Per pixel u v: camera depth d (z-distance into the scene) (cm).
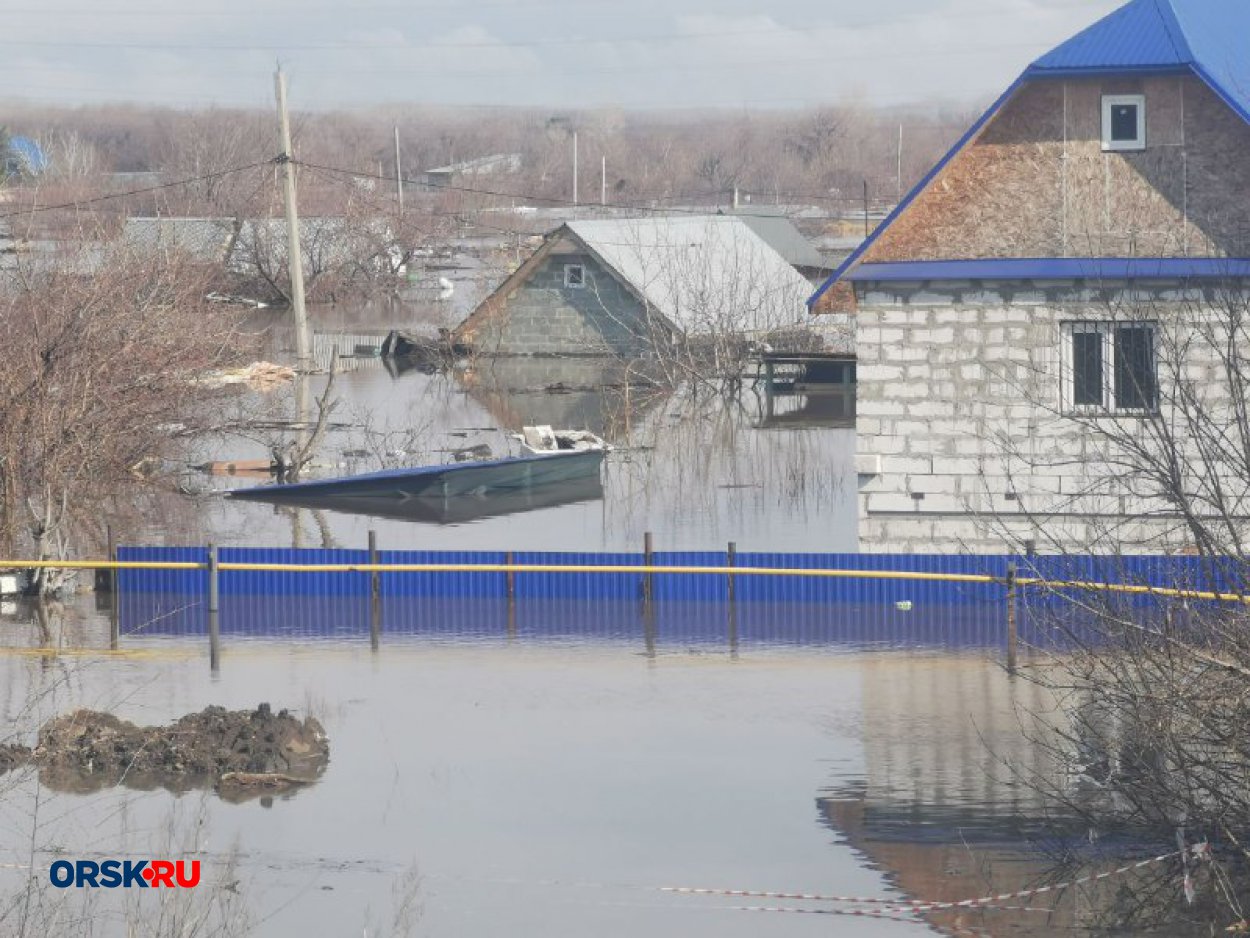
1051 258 3484
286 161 6869
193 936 1711
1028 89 3484
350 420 6353
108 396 4034
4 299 4344
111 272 4522
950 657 2884
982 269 3472
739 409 6838
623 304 7944
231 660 2927
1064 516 3319
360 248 11188
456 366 8038
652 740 2436
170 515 4475
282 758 2317
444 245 13575
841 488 4878
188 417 5028
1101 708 1898
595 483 5059
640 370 7631
